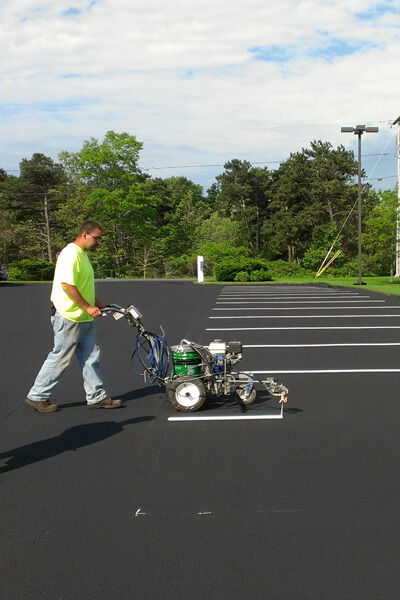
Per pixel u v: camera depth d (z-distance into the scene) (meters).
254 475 4.17
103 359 8.69
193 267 59.00
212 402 6.18
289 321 13.14
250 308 16.41
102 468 4.33
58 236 64.00
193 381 5.76
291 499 3.77
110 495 3.86
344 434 5.07
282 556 3.08
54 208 65.44
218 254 54.47
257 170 69.50
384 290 22.67
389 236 28.59
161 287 28.05
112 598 2.74
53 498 3.82
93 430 5.25
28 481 4.11
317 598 2.72
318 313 14.74
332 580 2.86
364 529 3.36
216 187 98.50
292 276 48.78
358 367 7.85
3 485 4.04
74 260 5.72
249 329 11.88
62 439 5.01
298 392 6.56
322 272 49.97
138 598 2.74
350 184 64.00
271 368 7.87
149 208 57.94
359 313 14.62
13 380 7.32
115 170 55.78
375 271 51.91
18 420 5.58
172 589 2.80
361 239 29.09
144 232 59.31
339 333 11.10
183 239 66.62
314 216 60.84
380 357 8.56
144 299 20.20
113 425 5.39
